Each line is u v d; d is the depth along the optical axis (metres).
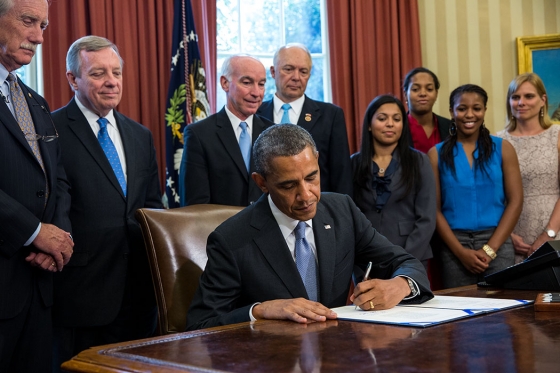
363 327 1.48
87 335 2.79
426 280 1.91
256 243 1.96
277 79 3.64
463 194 3.52
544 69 5.17
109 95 2.82
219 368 1.12
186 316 1.94
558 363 1.08
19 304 2.26
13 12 2.29
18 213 2.22
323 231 2.05
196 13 4.45
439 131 4.19
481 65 5.27
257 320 1.66
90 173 2.77
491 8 5.27
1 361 2.22
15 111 2.38
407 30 5.14
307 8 5.28
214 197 3.13
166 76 4.39
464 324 1.46
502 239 3.42
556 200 3.73
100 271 2.73
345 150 3.46
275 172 1.88
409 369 1.07
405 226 3.33
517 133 3.92
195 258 2.18
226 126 3.20
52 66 4.07
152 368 1.15
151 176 3.03
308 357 1.19
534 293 1.99
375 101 3.45
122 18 4.25
